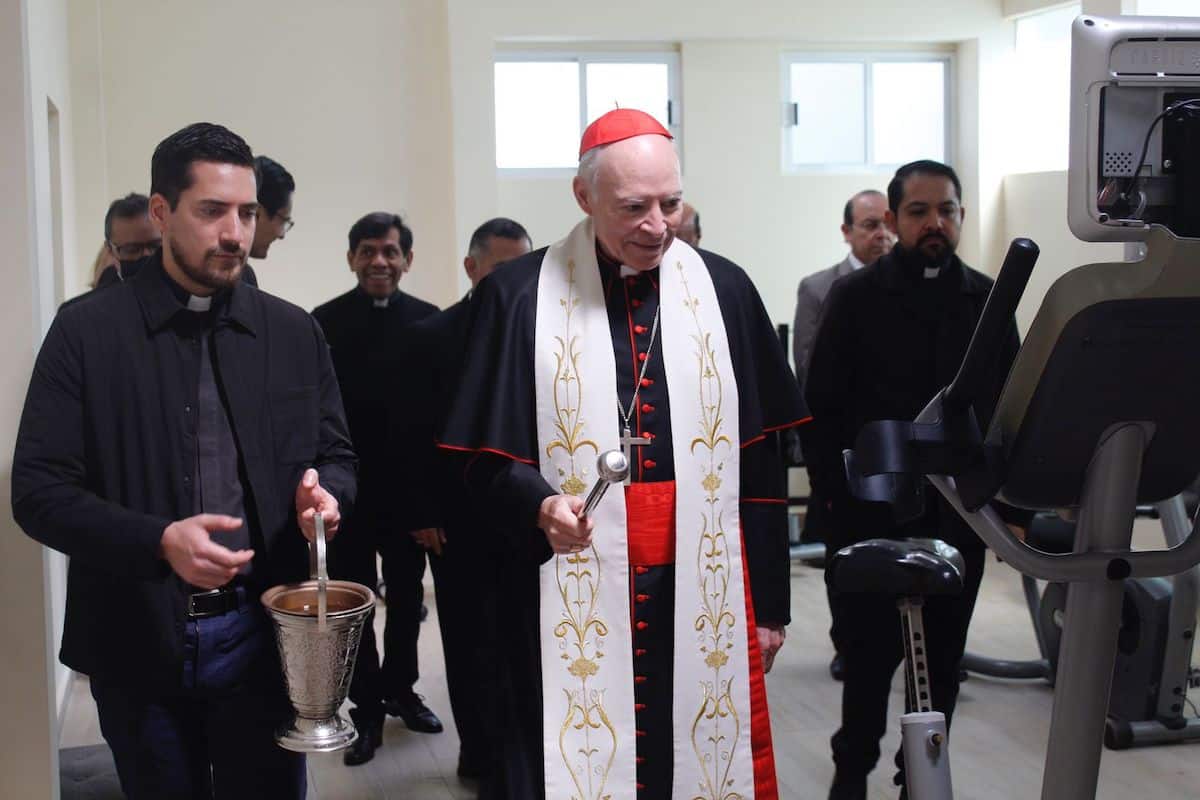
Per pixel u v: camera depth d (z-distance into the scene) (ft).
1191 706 13.93
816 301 18.85
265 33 21.49
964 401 6.07
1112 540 6.23
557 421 7.41
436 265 22.18
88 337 6.98
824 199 23.25
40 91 14.71
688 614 7.40
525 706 7.47
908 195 10.44
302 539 7.41
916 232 10.41
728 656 7.52
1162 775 12.24
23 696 8.82
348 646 6.67
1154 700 13.08
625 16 21.85
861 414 10.62
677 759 7.43
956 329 10.46
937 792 6.30
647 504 7.41
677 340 7.56
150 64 21.16
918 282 10.53
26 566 8.79
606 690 7.36
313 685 6.66
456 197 21.50
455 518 11.69
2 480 8.77
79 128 20.47
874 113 23.50
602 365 7.45
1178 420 6.08
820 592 19.71
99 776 11.24
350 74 21.77
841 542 10.71
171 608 6.96
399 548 13.47
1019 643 16.67
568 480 7.40
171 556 6.49
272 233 13.32
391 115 21.94
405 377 11.90
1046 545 14.10
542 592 7.36
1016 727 13.58
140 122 21.17
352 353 13.56
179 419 7.08
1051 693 14.67
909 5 22.72
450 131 21.79
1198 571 13.01
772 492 7.81
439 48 21.95
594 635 7.36
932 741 6.32
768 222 23.09
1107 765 12.52
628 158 7.02
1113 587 6.30
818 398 10.71
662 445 7.48
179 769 7.13
